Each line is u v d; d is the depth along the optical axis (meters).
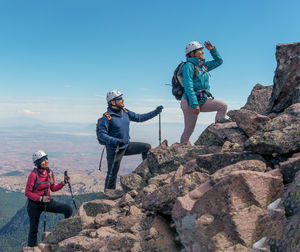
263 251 2.85
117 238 4.57
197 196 3.84
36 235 7.52
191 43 7.46
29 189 7.53
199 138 7.49
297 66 5.79
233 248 2.98
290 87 5.92
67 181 8.04
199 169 5.10
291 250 2.59
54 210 7.73
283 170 3.71
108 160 8.17
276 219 3.04
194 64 7.41
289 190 3.20
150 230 4.24
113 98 7.98
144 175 7.37
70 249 5.11
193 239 3.35
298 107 4.54
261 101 7.88
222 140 6.31
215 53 8.12
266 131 4.44
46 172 7.82
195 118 7.57
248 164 4.01
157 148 7.52
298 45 5.81
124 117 8.19
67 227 6.21
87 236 5.41
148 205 4.55
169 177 6.05
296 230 2.69
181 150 6.91
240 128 6.12
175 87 7.70
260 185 3.32
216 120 7.62
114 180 8.11
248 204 3.23
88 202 6.68
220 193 3.32
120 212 6.00
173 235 4.19
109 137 7.75
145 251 4.07
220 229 3.18
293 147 4.01
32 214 7.58
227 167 4.08
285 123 4.38
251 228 3.06
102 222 5.73
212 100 7.52
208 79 7.61
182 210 3.66
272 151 4.21
